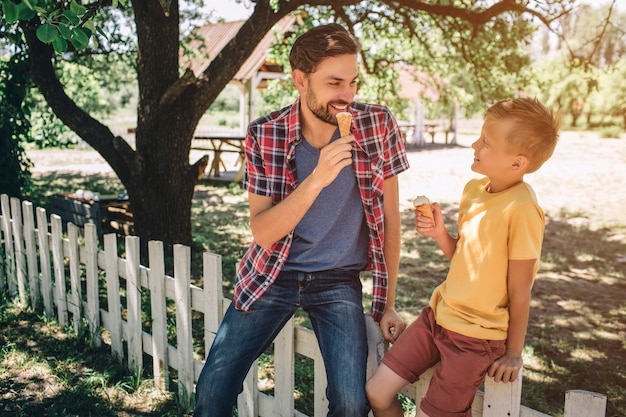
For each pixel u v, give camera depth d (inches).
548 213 424.2
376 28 344.8
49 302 180.1
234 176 599.5
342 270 85.9
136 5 229.8
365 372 79.8
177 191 252.4
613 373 161.9
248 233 327.3
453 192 524.7
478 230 70.1
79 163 698.2
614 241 334.3
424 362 74.7
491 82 336.2
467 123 1761.8
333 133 83.4
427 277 252.2
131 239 141.2
